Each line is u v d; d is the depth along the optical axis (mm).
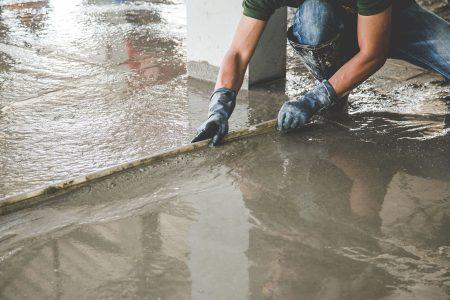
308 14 2678
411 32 2770
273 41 3434
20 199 2135
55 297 1642
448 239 1917
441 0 5570
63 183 2227
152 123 2879
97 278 1724
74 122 2885
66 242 1908
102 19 5027
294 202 2154
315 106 2689
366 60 2551
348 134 2770
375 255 1825
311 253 1835
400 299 1625
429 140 2697
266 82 3508
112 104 3125
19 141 2660
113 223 2021
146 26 4793
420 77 3605
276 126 2830
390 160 2500
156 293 1654
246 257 1817
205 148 2604
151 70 3701
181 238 1924
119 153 2545
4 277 1731
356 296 1637
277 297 1631
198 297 1634
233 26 3246
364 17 2436
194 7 3400
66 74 3611
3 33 4551
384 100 3223
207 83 3488
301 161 2492
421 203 2146
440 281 1703
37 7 5496
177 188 2262
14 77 3543
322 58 2799
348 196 2199
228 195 2209
